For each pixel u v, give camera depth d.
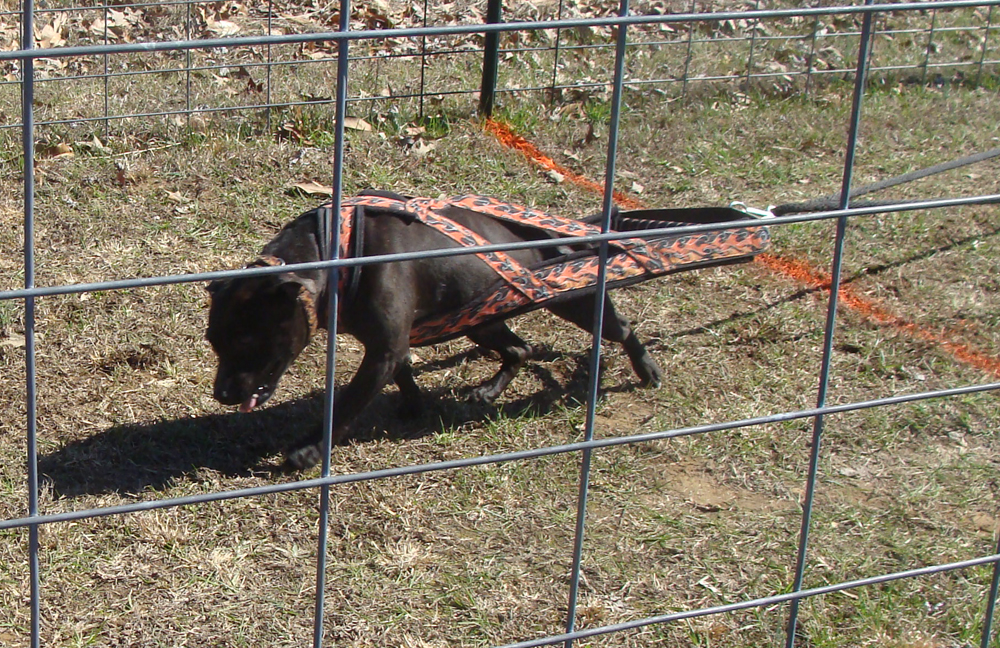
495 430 2.57
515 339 2.72
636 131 4.38
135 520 2.29
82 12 4.93
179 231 3.40
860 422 2.65
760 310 3.16
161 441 2.49
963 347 3.04
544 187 3.87
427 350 2.93
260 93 4.35
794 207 3.38
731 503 2.43
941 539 2.36
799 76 4.99
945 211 3.81
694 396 2.76
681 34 5.48
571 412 2.67
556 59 4.57
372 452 2.51
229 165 3.80
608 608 2.21
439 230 2.42
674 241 2.52
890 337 3.04
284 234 2.40
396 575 2.25
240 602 2.18
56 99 4.17
